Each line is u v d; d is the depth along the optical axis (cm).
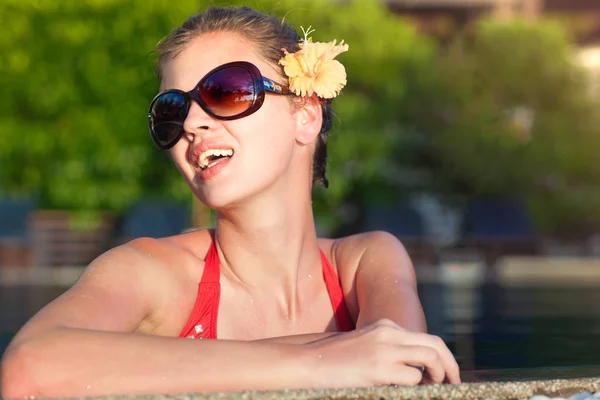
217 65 278
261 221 285
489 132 1948
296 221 294
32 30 1662
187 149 280
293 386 219
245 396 202
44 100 1684
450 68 1936
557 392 235
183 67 281
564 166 1997
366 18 1881
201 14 293
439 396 217
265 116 278
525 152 1958
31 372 213
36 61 1673
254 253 290
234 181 275
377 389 213
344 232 1953
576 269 1816
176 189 1716
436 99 1912
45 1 1642
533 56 1991
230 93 272
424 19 2477
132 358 217
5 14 1650
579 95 2019
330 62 289
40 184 1834
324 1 1839
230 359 220
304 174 298
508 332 549
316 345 227
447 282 1438
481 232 1862
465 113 1939
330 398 207
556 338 506
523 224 1877
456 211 2006
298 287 298
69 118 1719
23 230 1884
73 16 1644
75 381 213
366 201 1930
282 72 286
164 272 276
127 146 1700
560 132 1986
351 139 1845
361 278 302
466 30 2098
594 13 2620
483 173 1931
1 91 1708
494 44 1983
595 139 2005
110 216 1853
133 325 260
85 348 218
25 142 1727
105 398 200
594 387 243
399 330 234
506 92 1988
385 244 312
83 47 1648
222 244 292
